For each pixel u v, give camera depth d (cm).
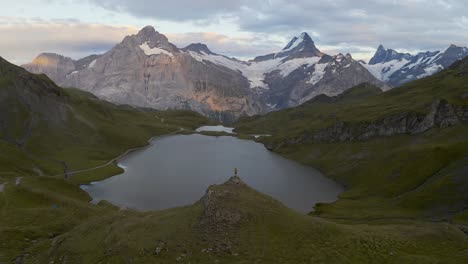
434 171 11169
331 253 4494
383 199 10850
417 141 15600
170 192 13188
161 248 4691
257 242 4653
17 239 6300
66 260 5122
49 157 17775
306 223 5116
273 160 19900
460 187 9219
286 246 4603
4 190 9150
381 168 13625
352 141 18675
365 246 4675
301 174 16375
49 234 6794
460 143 11919
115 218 6275
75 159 17962
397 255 4509
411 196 9800
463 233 5569
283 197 12681
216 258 4406
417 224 7438
